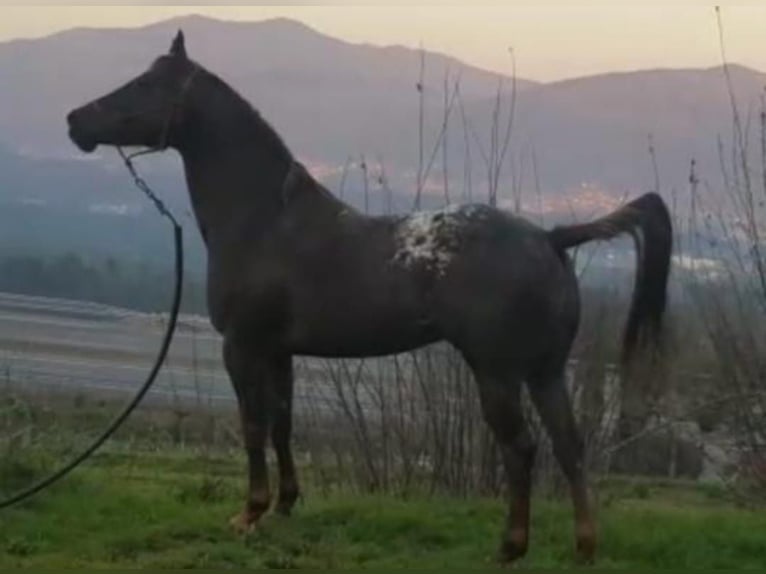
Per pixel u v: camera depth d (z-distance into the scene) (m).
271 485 11.10
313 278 8.48
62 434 12.23
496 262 8.01
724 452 12.34
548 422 8.16
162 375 19.33
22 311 30.66
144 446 14.90
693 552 8.72
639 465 13.73
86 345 22.92
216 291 8.84
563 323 8.11
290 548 8.57
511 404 8.03
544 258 8.07
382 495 10.53
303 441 11.58
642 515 9.88
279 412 9.09
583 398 10.77
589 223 8.21
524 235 8.12
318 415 11.34
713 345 11.24
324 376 11.25
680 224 11.20
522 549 8.14
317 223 8.59
